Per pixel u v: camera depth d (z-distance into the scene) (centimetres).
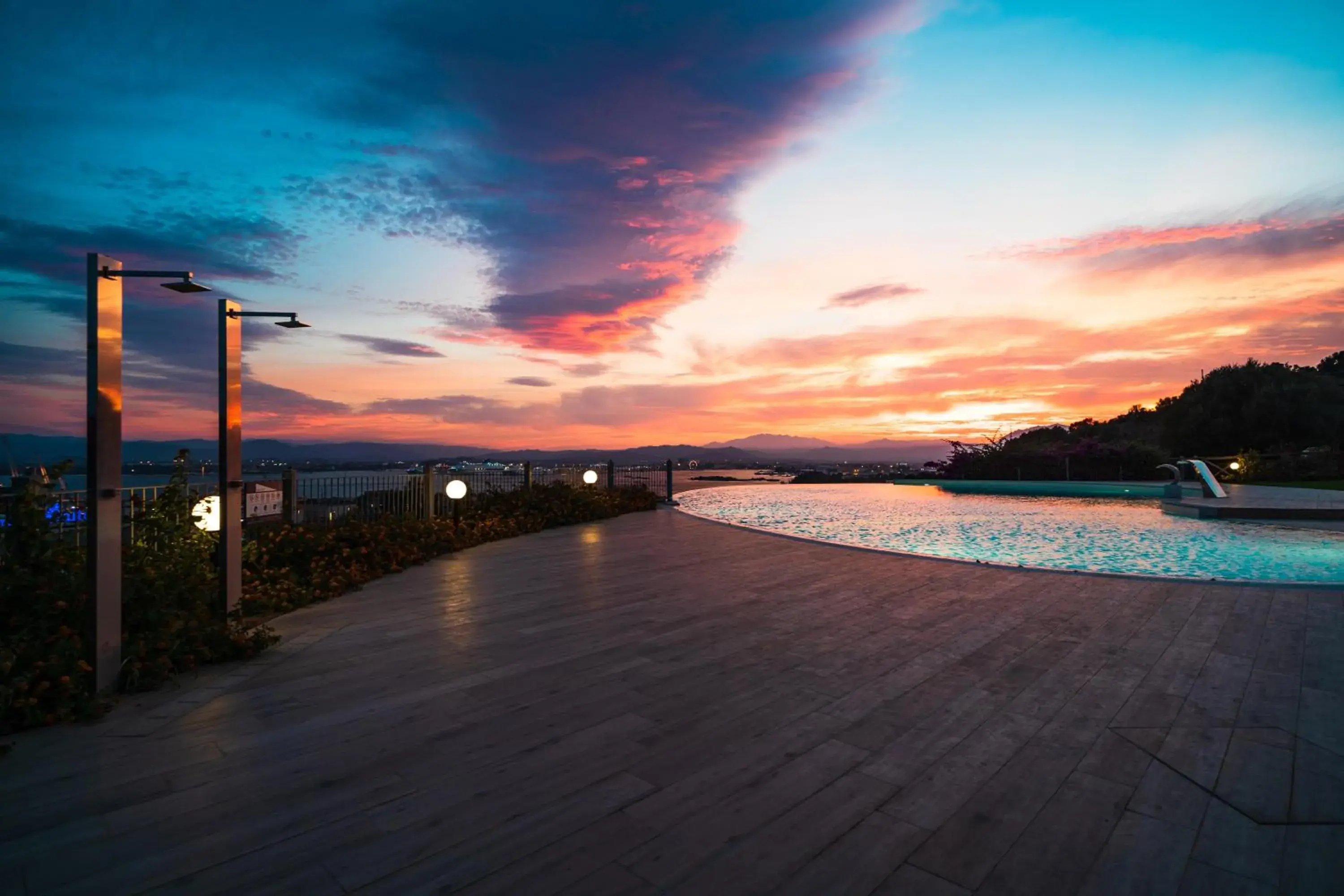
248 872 183
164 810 218
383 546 695
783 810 216
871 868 183
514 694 331
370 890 174
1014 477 2466
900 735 277
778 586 594
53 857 190
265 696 331
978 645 409
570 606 529
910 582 607
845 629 448
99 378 322
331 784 237
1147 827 205
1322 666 364
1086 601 523
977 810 216
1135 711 301
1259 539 1043
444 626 470
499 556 798
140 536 485
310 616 499
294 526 694
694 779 239
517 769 248
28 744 274
